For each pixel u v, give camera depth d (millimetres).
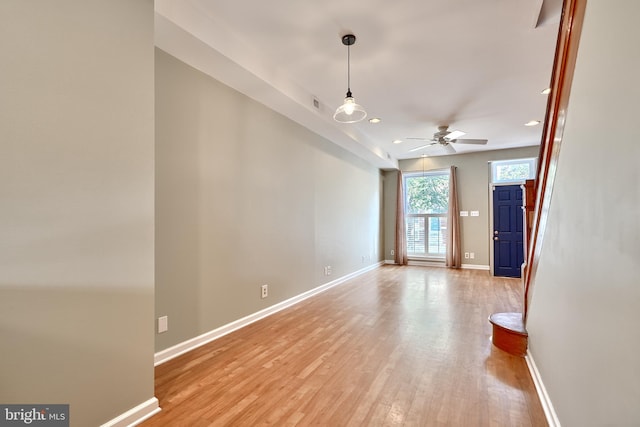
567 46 1563
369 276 6082
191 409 1799
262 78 2912
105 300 1571
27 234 1307
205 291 2771
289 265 4012
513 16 2311
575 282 1373
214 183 2877
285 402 1868
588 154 1239
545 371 1873
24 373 1299
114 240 1612
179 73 2551
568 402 1421
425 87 3562
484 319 3436
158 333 2363
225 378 2145
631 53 875
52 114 1383
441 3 2180
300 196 4258
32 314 1319
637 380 818
